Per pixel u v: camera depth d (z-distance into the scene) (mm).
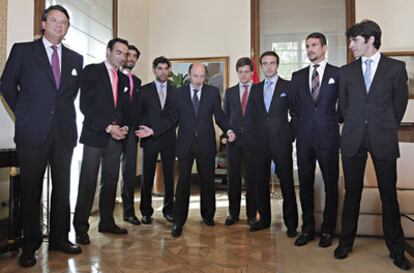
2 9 2520
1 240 2168
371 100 2039
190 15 5953
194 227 2943
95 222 3123
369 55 2076
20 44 2133
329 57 5613
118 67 2781
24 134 2086
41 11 2949
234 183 3053
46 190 2650
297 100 2512
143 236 2676
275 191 4988
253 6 5766
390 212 2059
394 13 5473
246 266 2057
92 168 2549
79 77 2363
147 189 3080
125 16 5129
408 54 5395
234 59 5824
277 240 2572
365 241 2514
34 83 2117
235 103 3010
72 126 2301
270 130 2719
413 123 5262
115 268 2021
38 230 2166
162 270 1991
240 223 3080
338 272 1965
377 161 2035
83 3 3898
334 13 5609
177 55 5969
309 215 2527
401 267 2002
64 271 1977
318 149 2357
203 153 2832
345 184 2193
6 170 2311
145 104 3049
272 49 5754
